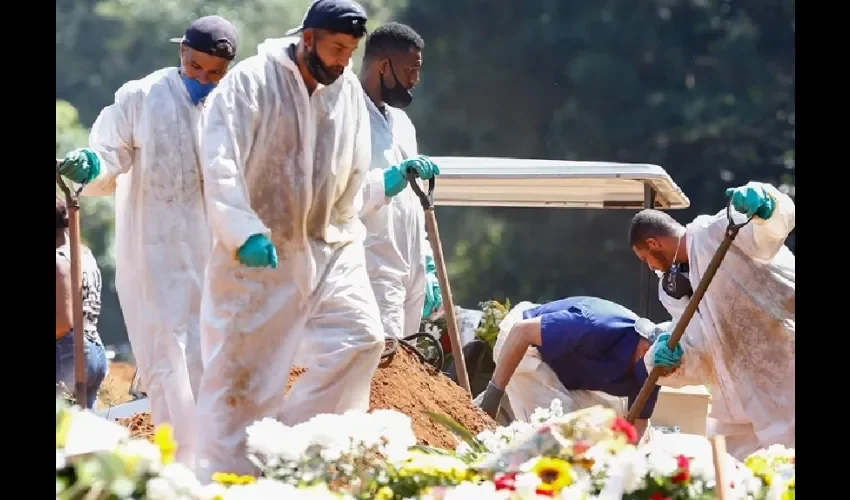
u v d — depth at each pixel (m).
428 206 12.56
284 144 9.98
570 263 42.88
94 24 42.69
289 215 10.02
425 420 11.32
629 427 7.59
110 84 42.69
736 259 12.09
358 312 10.20
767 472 8.05
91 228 38.09
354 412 7.92
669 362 11.94
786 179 43.44
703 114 43.16
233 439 9.84
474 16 44.66
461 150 44.59
